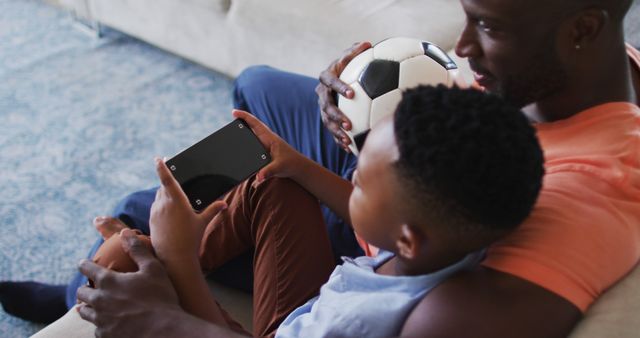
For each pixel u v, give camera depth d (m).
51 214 1.75
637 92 0.91
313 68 1.89
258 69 1.50
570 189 0.73
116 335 0.86
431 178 0.64
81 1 2.34
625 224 0.73
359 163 0.73
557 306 0.68
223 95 2.15
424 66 1.13
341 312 0.80
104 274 0.89
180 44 2.18
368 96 1.12
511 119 0.65
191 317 0.85
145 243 0.97
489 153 0.63
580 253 0.69
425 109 0.66
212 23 2.04
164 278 0.90
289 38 1.88
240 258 1.17
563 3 0.72
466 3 0.77
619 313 0.70
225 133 1.07
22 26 2.45
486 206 0.65
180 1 2.06
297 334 0.86
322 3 1.84
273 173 1.06
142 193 1.30
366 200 0.72
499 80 0.81
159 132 2.01
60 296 1.46
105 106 2.09
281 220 1.06
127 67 2.26
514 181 0.64
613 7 0.74
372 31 1.75
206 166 1.04
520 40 0.76
